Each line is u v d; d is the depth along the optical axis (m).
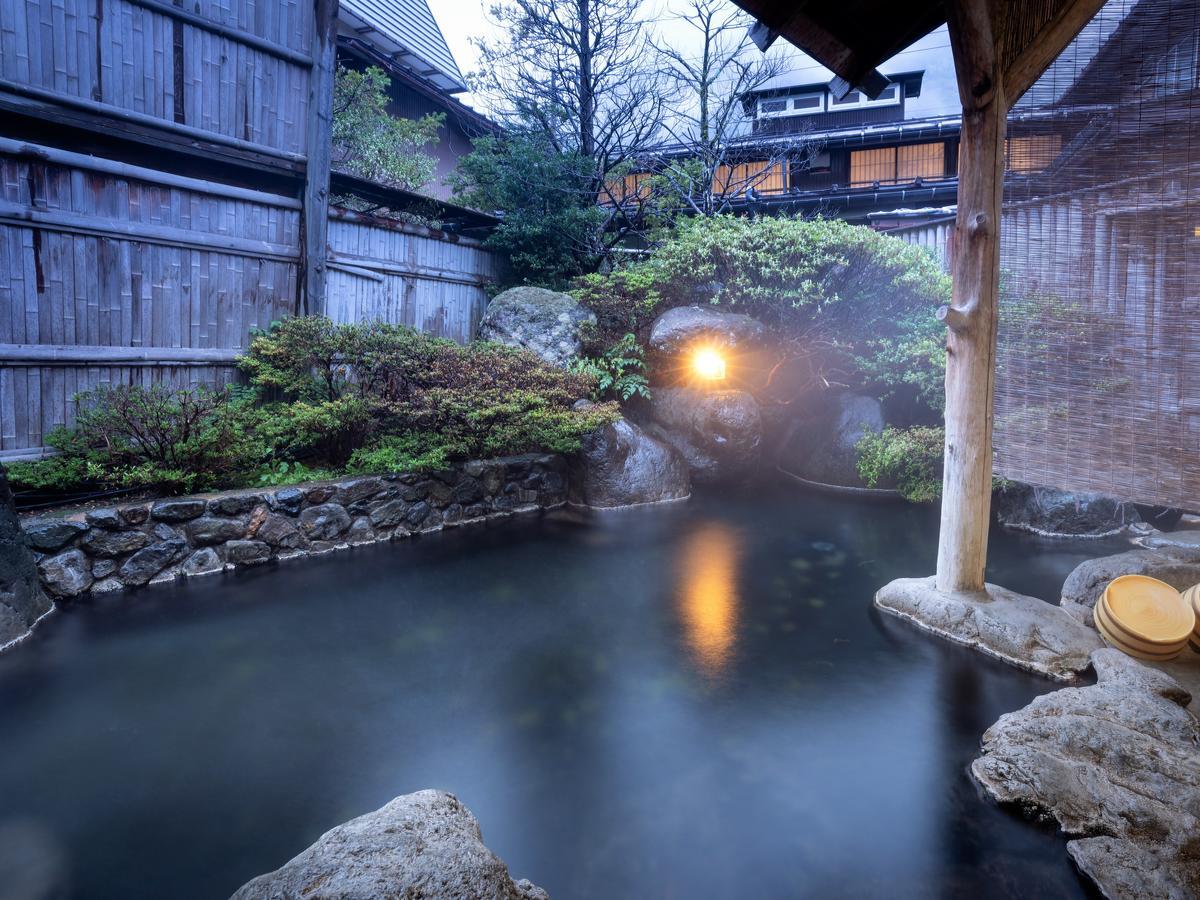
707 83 13.93
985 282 4.60
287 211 7.73
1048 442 5.03
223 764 3.21
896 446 8.34
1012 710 3.81
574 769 3.22
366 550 6.43
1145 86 4.39
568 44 12.77
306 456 7.12
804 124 17.69
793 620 5.05
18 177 5.68
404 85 13.81
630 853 2.66
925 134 16.55
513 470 7.89
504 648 4.52
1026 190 4.98
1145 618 4.25
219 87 6.98
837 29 5.00
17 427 5.69
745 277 9.65
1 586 4.39
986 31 4.24
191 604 5.06
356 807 2.92
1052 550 6.67
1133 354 4.60
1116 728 3.16
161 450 5.62
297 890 1.81
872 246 9.16
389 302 9.34
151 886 2.46
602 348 9.91
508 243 11.27
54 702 3.72
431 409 6.73
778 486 9.66
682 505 8.53
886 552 6.66
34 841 2.69
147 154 6.75
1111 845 2.60
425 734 3.49
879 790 3.09
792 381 11.09
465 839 2.08
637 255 12.97
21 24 5.68
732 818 2.88
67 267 5.97
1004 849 2.71
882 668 4.30
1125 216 4.55
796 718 3.70
